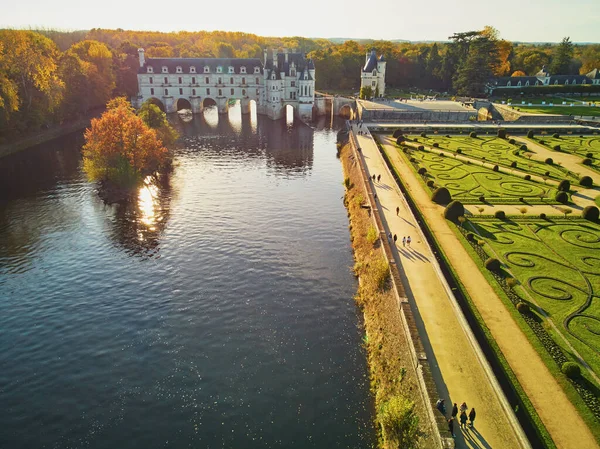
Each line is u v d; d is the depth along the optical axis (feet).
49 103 419.95
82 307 177.06
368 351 150.30
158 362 147.84
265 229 248.11
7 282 193.88
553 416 106.93
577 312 147.33
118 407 130.00
